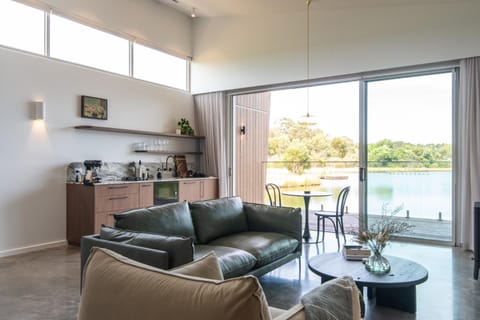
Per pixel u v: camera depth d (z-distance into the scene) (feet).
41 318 8.96
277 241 11.49
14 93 15.20
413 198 17.72
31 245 15.80
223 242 11.05
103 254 4.35
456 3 16.10
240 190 24.94
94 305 3.85
